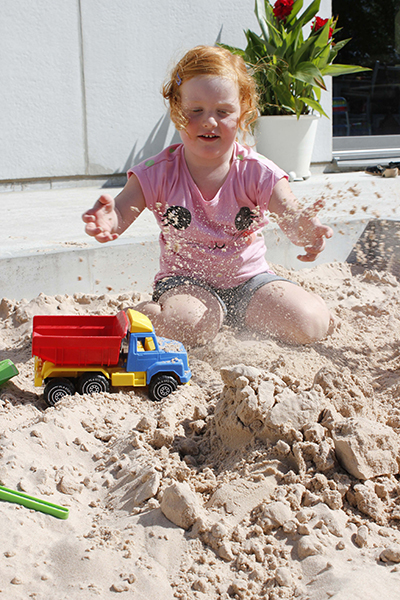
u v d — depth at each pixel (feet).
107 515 5.55
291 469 5.84
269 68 22.13
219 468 6.18
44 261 11.80
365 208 10.78
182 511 5.25
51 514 5.39
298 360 8.73
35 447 6.40
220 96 9.05
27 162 21.89
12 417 7.43
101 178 23.53
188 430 7.11
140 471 6.00
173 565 4.89
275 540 5.10
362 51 29.40
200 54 9.18
